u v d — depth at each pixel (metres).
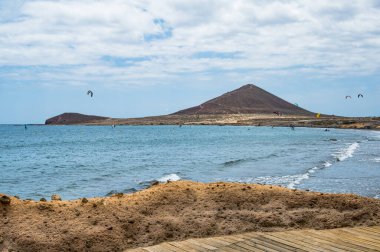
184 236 7.56
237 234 7.69
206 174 23.53
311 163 28.31
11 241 6.86
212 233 7.70
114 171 27.14
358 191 16.23
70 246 6.87
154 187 9.75
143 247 7.09
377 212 8.62
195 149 49.16
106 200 8.58
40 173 27.77
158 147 54.81
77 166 31.88
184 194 9.20
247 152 41.94
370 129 136.25
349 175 21.33
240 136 90.06
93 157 41.09
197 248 6.97
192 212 8.41
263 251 6.79
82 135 109.75
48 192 18.72
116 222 7.71
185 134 107.31
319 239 7.34
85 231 7.26
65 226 7.37
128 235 7.45
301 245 7.04
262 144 57.44
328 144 54.91
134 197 8.89
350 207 8.84
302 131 125.69
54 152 50.38
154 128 183.25
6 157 44.25
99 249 6.93
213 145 57.19
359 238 7.37
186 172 25.00
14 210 7.77
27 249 6.69
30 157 43.53
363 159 30.94
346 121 183.75
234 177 21.59
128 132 131.75
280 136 88.25
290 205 8.91
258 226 8.02
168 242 7.30
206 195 9.23
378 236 7.48
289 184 18.30
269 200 9.09
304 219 8.27
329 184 18.16
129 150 50.38
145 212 8.30
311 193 9.55
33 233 7.05
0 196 7.89
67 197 17.06
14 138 94.38
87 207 8.17
